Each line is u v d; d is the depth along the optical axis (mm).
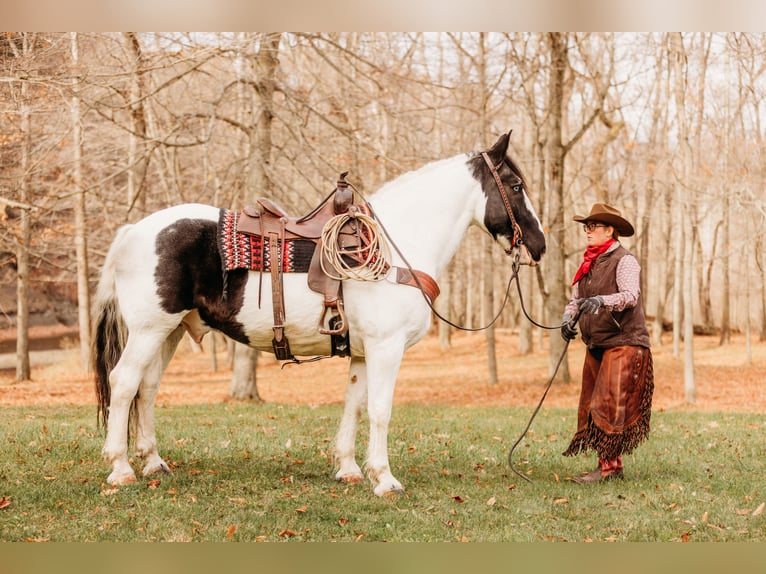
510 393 18047
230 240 4844
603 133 26609
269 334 4945
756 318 34625
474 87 15648
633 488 5402
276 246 4855
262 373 24875
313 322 4875
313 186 11828
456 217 5293
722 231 28859
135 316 4867
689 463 6305
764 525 4590
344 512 4613
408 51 13062
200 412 10133
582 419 5699
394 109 12352
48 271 25219
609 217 5512
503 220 5336
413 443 7172
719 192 15617
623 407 5410
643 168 19766
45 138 11523
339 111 12641
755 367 22875
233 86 12273
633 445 5441
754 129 17219
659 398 17641
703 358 25797
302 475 5562
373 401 4953
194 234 4867
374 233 4938
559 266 17594
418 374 24172
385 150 12602
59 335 30047
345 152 12562
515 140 24688
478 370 24141
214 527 4297
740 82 16938
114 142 12633
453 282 29906
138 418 5285
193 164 15719
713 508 4918
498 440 7484
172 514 4445
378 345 4926
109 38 10219
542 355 27438
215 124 11789
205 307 4930
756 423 9258
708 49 16859
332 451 5535
